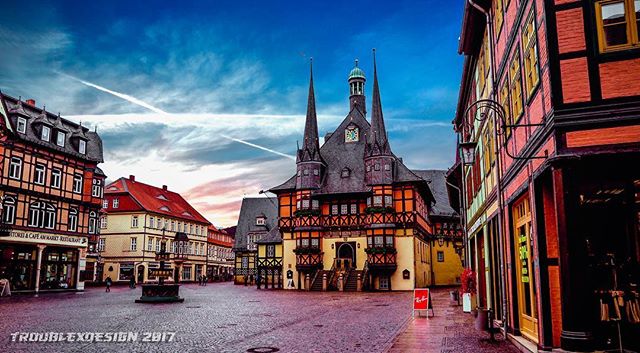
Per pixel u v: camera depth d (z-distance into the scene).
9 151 39.75
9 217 39.59
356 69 61.97
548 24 9.33
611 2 9.08
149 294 31.16
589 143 8.86
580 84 8.99
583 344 8.50
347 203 50.78
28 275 41.12
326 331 16.22
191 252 85.62
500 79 14.52
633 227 10.78
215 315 22.16
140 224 72.62
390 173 49.06
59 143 45.00
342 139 54.62
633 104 8.70
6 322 18.91
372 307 26.50
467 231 26.55
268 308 26.14
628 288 10.45
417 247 49.66
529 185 10.97
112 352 12.16
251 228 79.31
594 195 10.84
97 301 31.86
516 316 13.21
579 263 8.72
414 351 12.11
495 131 14.47
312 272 50.47
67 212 45.12
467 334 14.85
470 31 18.05
